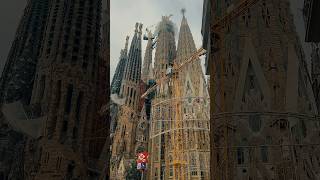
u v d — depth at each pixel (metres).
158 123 196.25
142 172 188.62
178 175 173.88
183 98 195.38
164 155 187.00
